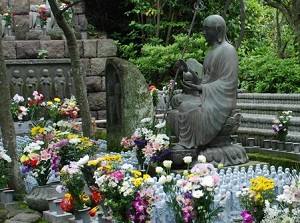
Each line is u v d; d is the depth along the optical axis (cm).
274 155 1055
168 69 1627
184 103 941
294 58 1554
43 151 841
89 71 1530
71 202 770
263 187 696
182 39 1584
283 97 1288
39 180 853
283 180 839
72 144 855
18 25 1519
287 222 670
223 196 745
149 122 959
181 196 700
